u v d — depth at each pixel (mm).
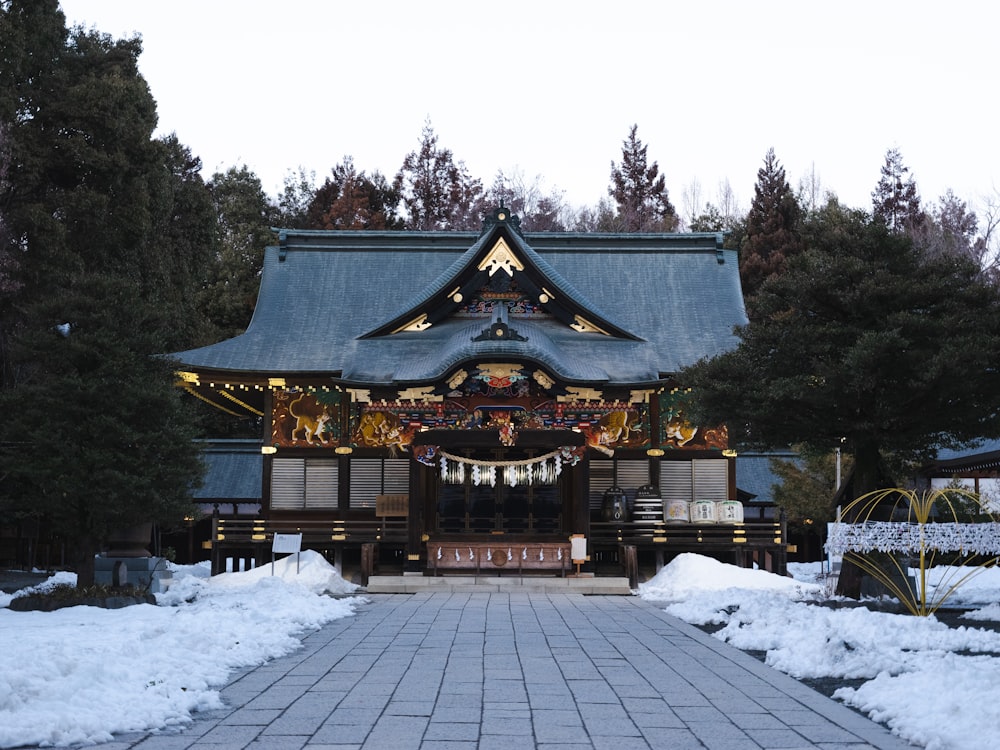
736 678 13320
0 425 24156
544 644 16922
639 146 90750
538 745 9336
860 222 24469
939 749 9156
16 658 11945
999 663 13141
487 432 32375
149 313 25141
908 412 23156
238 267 62125
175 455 24688
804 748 9352
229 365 35156
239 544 34000
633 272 40469
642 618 21750
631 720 10516
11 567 36500
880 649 14500
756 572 29438
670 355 36375
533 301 35656
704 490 35062
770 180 71500
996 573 33594
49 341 23438
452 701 11484
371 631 18922
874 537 20859
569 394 32000
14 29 40719
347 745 9281
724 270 40750
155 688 11242
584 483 32469
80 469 23031
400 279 40031
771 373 23812
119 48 47000
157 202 45906
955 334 22016
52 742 9305
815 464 39875
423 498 33562
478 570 31906
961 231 75062
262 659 14742
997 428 22797
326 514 34750
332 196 76562
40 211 39375
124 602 22938
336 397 35250
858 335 22891
